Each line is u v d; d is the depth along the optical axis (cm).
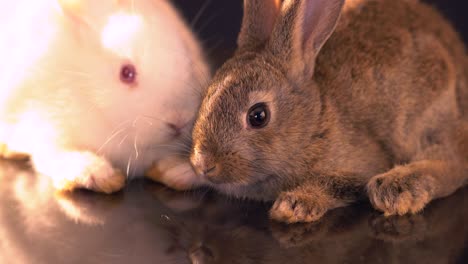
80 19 70
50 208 66
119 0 71
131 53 69
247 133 62
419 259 57
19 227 63
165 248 60
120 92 68
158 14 72
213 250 59
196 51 74
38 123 70
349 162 64
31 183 71
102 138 70
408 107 67
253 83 63
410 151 67
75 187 69
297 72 64
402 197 63
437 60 68
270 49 64
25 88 71
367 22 68
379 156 66
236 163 62
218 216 65
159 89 68
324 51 67
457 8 98
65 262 58
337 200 64
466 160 67
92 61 69
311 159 64
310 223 63
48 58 70
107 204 67
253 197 67
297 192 63
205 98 64
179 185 70
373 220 63
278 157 63
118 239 61
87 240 61
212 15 100
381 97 66
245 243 60
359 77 66
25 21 72
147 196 69
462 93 69
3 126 73
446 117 67
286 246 60
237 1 104
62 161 70
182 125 68
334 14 64
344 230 61
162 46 69
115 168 71
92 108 69
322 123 64
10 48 72
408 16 70
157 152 70
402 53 67
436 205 65
